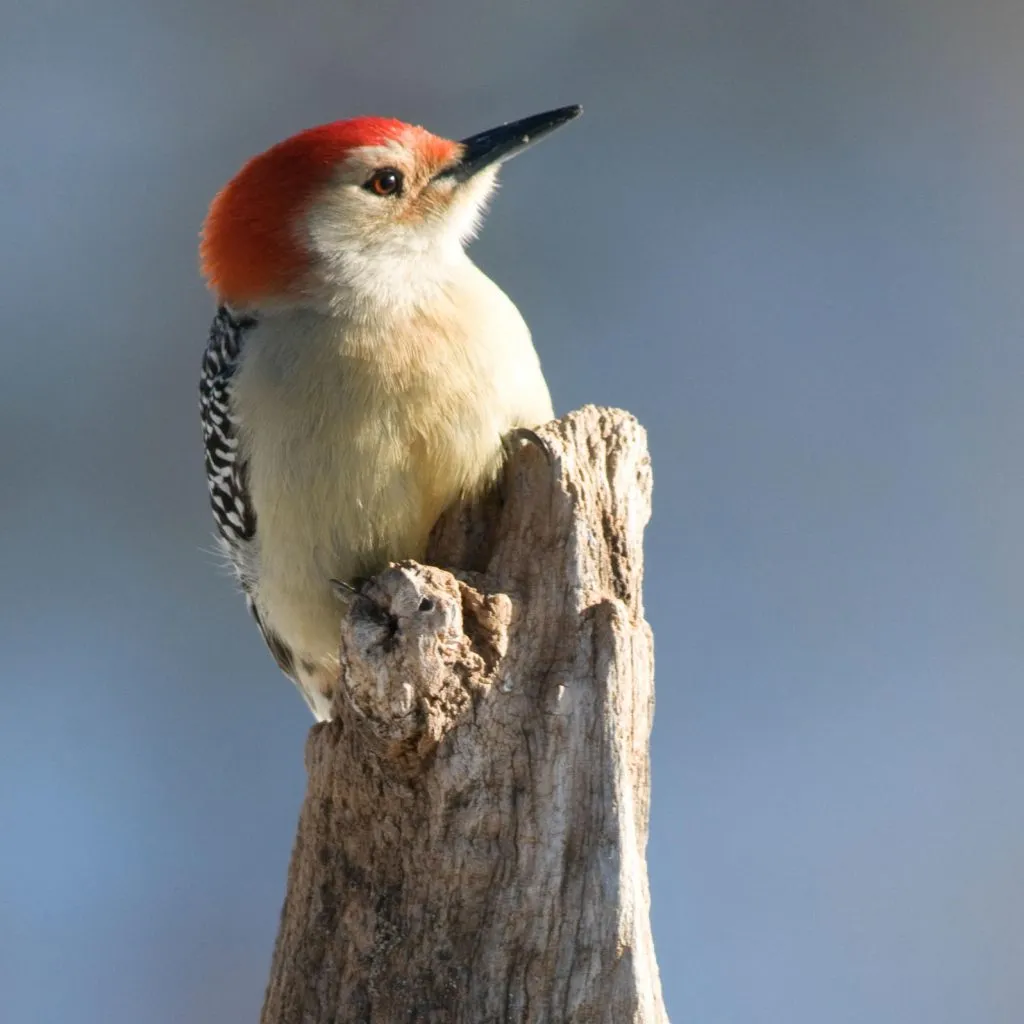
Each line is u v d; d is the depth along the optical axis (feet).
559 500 29.50
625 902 27.22
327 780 29.07
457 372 33.94
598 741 27.84
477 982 27.58
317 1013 28.55
